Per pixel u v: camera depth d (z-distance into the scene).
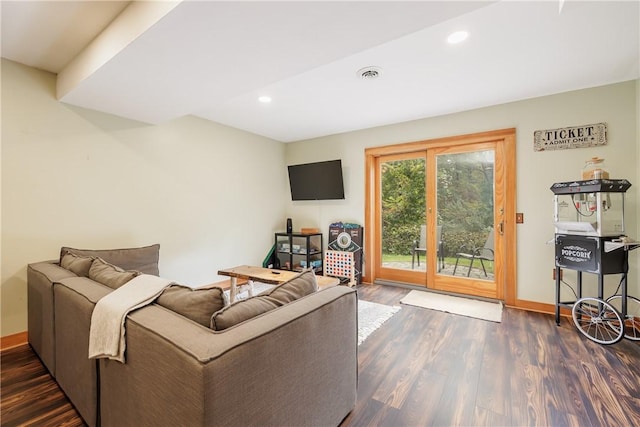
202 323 1.09
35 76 2.43
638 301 2.40
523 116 3.17
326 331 1.35
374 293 3.77
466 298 3.53
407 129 3.93
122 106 2.69
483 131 3.39
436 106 3.37
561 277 3.00
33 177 2.41
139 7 1.66
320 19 1.52
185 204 3.58
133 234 3.07
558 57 2.30
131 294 1.29
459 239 3.67
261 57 1.89
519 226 3.21
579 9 1.74
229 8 1.42
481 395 1.72
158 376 0.97
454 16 1.51
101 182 2.82
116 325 1.14
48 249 2.49
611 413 1.56
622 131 2.72
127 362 1.11
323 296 1.43
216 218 3.96
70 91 2.37
